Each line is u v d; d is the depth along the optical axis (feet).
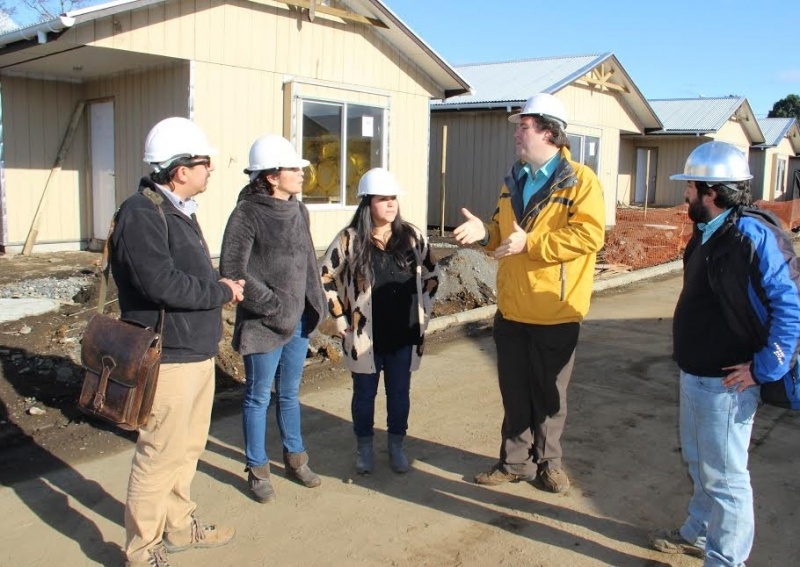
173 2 28.48
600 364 21.95
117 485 13.33
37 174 35.17
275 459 14.74
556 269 12.48
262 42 31.76
